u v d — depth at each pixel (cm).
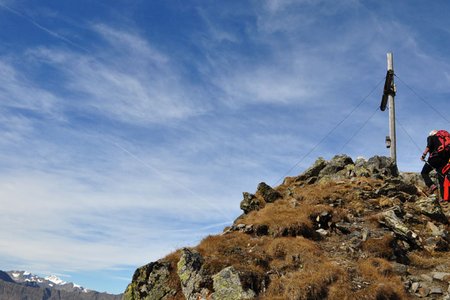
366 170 2595
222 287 1537
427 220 2014
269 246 1764
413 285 1487
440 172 1805
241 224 2083
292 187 2719
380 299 1377
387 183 2322
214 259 1711
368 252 1708
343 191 2320
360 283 1462
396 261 1672
